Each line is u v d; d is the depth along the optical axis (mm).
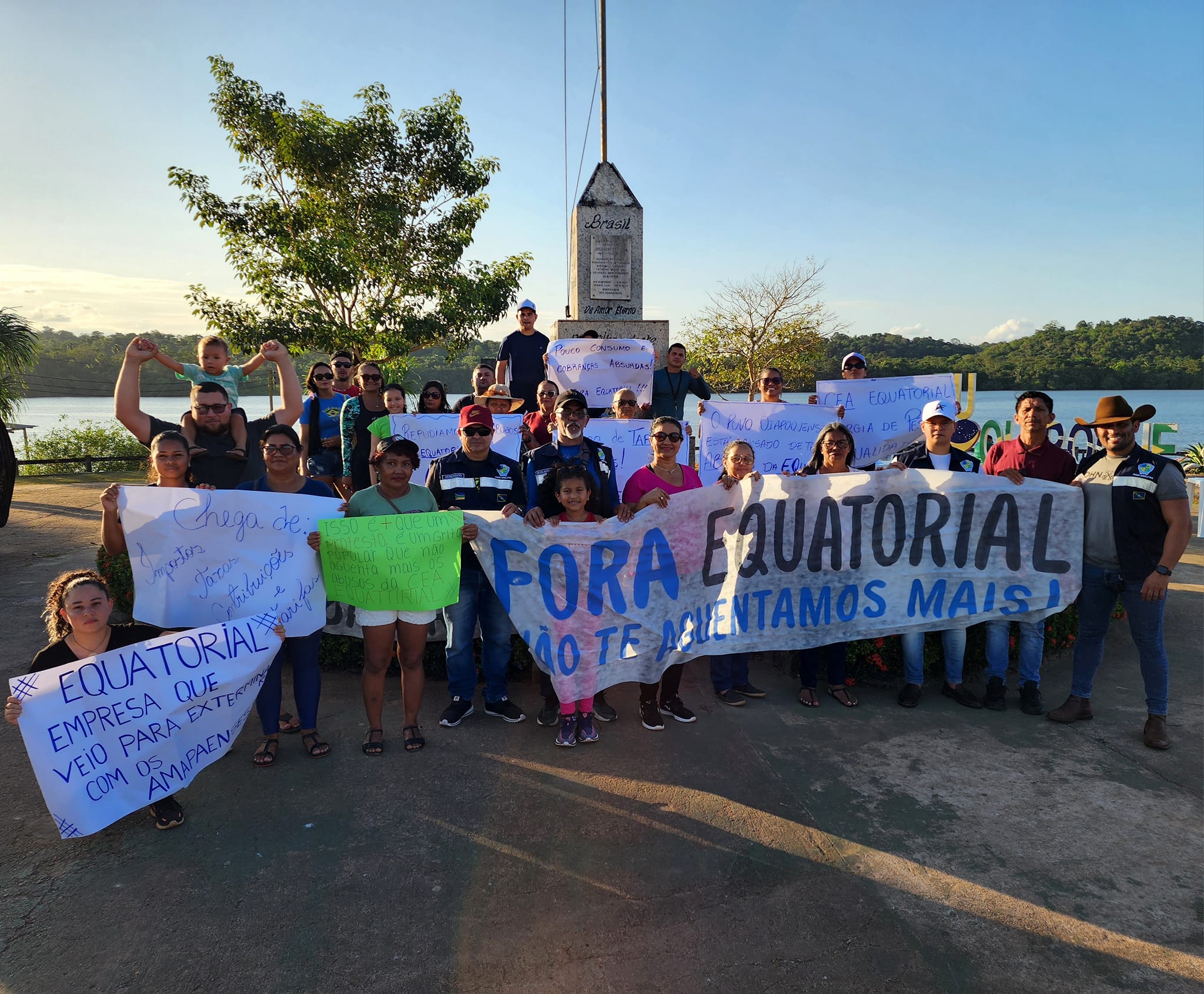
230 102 15375
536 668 5453
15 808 3766
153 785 3564
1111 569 4551
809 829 3570
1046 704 5086
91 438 26891
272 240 15977
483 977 2676
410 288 16906
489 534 4477
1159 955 2771
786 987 2627
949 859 3338
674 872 3262
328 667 5625
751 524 4891
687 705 5074
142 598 4113
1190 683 5391
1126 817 3676
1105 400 4582
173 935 2877
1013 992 2594
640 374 8672
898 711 4953
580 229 10336
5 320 22656
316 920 2965
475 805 3787
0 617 6773
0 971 2689
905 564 4996
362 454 6824
